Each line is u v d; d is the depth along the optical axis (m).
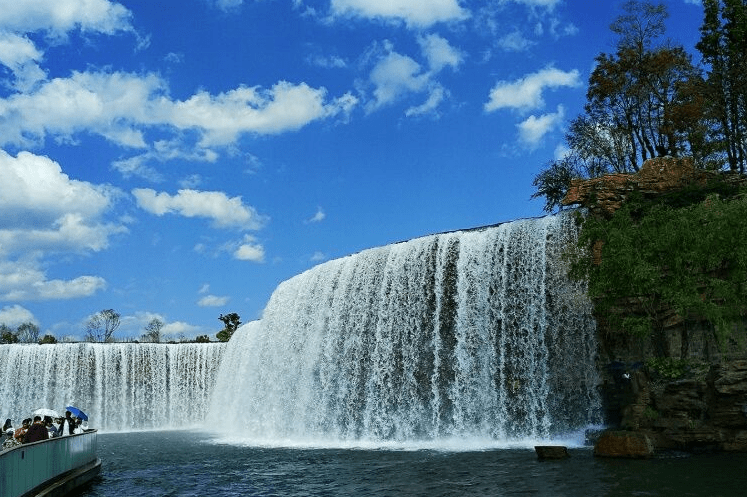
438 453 31.33
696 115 54.38
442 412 38.91
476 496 20.17
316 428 44.91
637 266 30.00
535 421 35.84
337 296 46.84
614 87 60.12
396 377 41.44
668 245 29.92
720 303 29.98
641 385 30.12
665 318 32.44
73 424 28.72
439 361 39.75
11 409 57.47
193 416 63.19
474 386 38.12
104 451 38.69
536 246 38.09
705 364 28.62
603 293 32.03
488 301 38.88
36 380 58.62
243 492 23.19
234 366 58.56
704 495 18.69
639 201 36.78
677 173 39.66
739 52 53.03
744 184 36.03
